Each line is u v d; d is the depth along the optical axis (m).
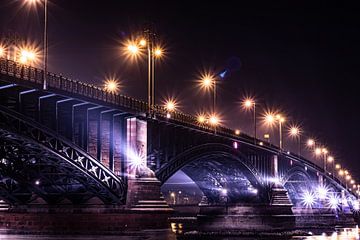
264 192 127.12
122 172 73.25
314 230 141.12
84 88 65.69
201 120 96.69
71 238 71.56
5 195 77.00
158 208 72.94
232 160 111.69
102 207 73.19
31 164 68.69
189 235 117.88
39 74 59.31
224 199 132.12
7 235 75.25
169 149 85.31
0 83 54.78
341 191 178.00
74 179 73.88
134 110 74.38
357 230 143.00
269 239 110.94
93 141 69.25
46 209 75.62
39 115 59.69
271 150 129.00
